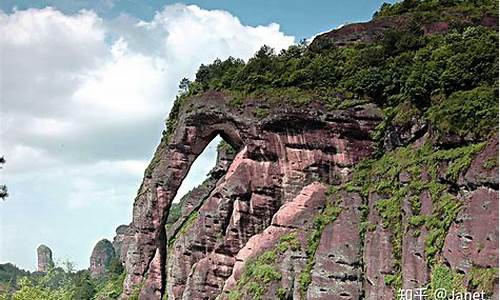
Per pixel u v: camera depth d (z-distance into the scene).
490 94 41.72
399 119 51.84
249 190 60.34
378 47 61.41
